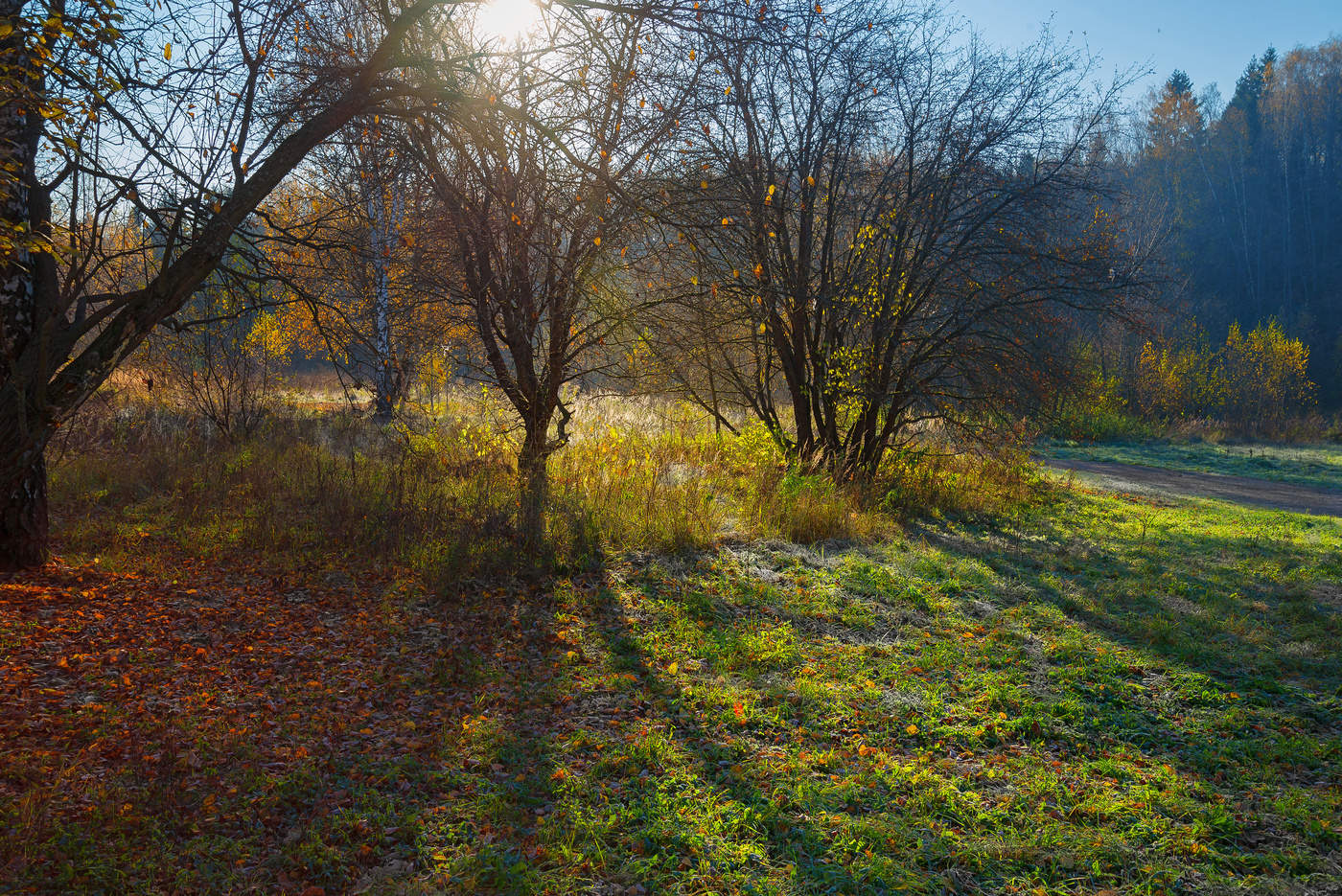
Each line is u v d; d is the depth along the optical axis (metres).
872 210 13.62
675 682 5.77
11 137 5.89
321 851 3.61
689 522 9.76
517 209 7.75
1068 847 3.85
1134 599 8.01
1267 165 54.91
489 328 10.72
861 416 14.09
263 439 14.09
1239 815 4.17
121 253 5.32
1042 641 6.72
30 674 5.19
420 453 11.19
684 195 9.12
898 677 5.90
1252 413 34.19
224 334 14.63
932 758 4.73
